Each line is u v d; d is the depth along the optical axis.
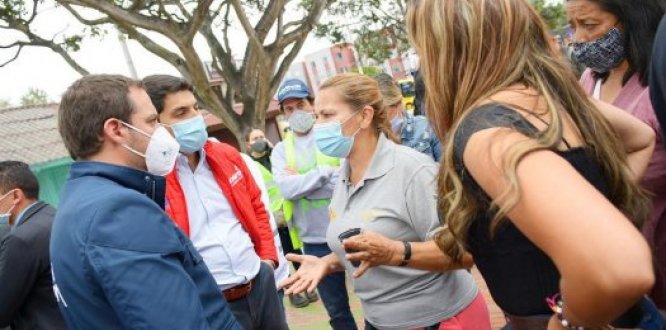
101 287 1.52
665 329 1.20
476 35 1.09
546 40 1.15
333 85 2.19
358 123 2.16
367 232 1.77
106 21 10.75
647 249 0.77
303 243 4.07
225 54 11.82
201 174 2.63
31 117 16.44
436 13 1.14
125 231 1.53
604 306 0.80
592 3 1.93
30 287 2.72
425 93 1.24
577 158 1.03
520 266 1.07
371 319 2.14
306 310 5.21
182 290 1.56
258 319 2.70
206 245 2.53
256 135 5.34
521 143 0.90
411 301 2.00
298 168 4.02
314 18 11.28
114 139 1.78
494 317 4.02
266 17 10.84
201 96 11.08
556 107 1.01
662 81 1.08
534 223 0.84
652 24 1.87
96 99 1.75
